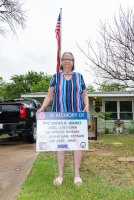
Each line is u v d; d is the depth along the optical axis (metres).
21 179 2.74
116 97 11.12
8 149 5.37
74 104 2.53
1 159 4.09
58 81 2.58
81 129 2.51
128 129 10.62
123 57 5.42
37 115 2.50
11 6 9.34
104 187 2.38
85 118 2.54
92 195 2.14
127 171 3.09
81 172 3.03
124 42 5.40
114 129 10.70
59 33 6.80
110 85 6.02
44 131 2.47
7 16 9.43
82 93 2.69
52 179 2.63
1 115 6.08
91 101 11.26
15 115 6.04
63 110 2.51
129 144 5.95
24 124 6.00
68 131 2.49
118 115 11.01
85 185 2.43
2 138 8.08
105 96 10.66
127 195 2.15
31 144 6.36
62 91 2.53
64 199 2.04
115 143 6.14
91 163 3.56
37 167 3.22
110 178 2.75
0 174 3.02
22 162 3.79
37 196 2.11
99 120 11.02
